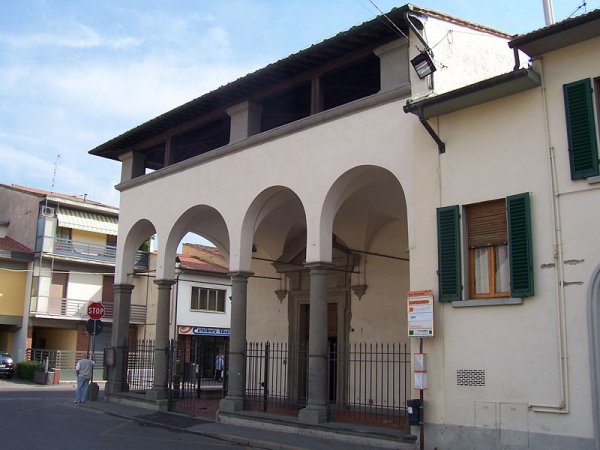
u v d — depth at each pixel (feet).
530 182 35.50
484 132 37.93
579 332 32.55
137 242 69.97
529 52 35.88
